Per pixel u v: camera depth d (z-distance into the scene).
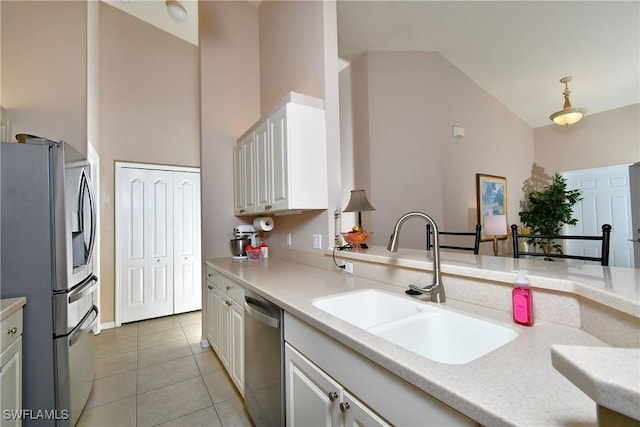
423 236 3.38
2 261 1.44
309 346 1.09
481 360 0.70
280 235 2.73
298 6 2.38
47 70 2.31
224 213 2.88
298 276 1.79
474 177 3.90
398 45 3.31
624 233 4.19
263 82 3.03
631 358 0.40
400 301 1.29
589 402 0.54
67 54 2.37
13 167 1.47
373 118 3.34
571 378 0.40
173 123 3.76
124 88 3.45
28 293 1.46
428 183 3.42
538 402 0.54
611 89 3.99
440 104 3.49
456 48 3.37
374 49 3.38
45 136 2.28
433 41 3.24
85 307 1.85
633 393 0.32
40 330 1.48
